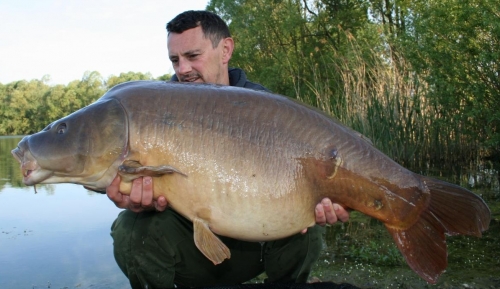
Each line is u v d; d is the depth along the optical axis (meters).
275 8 17.42
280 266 2.77
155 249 2.56
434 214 2.29
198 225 2.19
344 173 2.26
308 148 2.24
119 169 2.16
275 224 2.22
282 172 2.20
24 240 4.93
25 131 55.75
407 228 2.31
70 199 7.58
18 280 3.73
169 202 2.22
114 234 2.63
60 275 3.82
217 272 2.75
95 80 57.56
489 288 3.33
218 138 2.18
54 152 2.21
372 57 12.16
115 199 2.28
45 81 60.19
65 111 55.19
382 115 9.36
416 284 3.44
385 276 3.62
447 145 9.44
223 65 3.17
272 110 2.27
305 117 2.29
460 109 8.95
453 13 8.68
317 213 2.28
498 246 4.27
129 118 2.20
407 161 9.38
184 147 2.16
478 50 8.42
